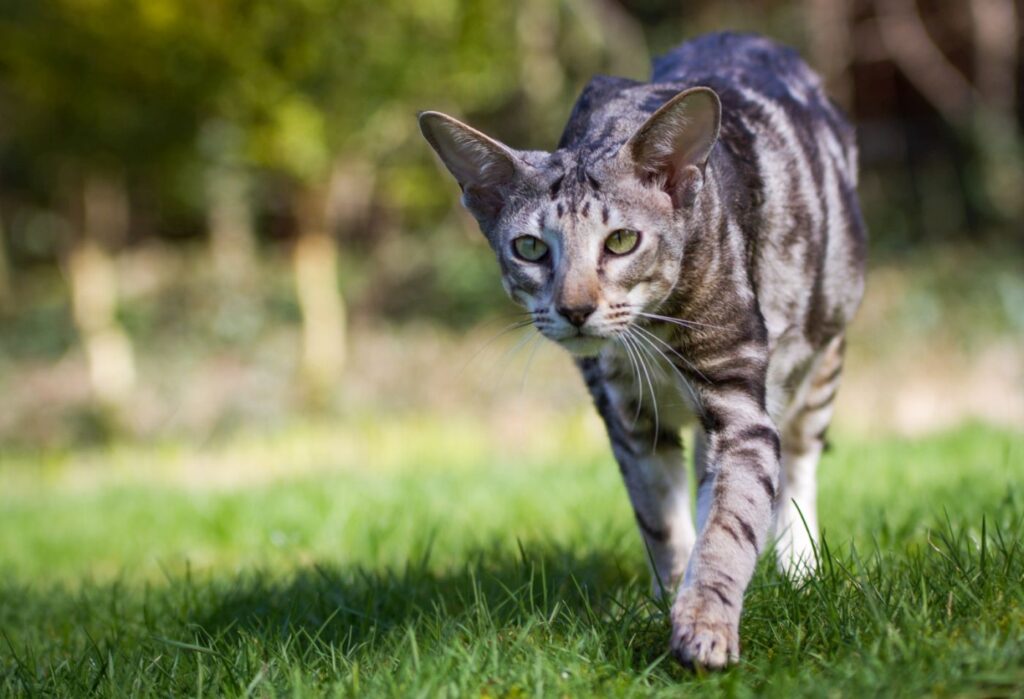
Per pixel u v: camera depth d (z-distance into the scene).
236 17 12.95
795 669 3.22
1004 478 6.05
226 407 15.59
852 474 7.13
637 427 4.34
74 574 7.04
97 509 9.10
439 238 18.59
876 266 16.28
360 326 17.75
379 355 16.34
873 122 18.95
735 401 3.91
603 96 4.31
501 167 3.96
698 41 5.11
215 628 4.50
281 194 19.83
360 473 9.49
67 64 13.55
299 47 13.33
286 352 17.09
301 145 13.77
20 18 13.39
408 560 5.09
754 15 18.19
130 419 15.88
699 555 3.48
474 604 4.00
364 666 3.63
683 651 3.27
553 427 12.51
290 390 15.93
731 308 3.95
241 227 20.22
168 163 15.27
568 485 7.61
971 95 17.58
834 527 5.38
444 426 13.20
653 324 3.96
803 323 4.57
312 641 3.84
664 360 4.00
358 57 13.71
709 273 3.91
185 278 19.61
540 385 13.98
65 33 13.16
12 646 4.48
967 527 4.71
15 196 21.50
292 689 3.42
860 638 3.38
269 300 18.64
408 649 3.68
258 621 4.36
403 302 18.20
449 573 5.15
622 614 3.86
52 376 17.67
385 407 14.73
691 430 4.65
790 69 5.02
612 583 4.76
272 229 21.41
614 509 6.54
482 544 5.84
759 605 3.66
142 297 19.12
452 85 14.87
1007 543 4.20
